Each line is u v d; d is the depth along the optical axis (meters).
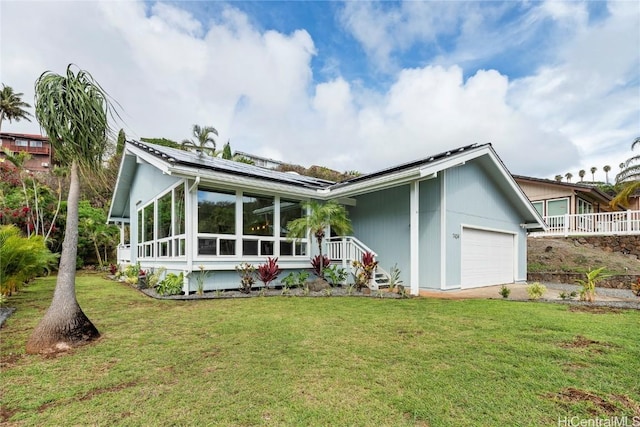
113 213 16.22
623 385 3.11
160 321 5.65
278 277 9.96
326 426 2.49
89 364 3.71
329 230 11.30
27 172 17.67
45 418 2.61
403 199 10.98
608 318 5.66
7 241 7.50
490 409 2.71
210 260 8.68
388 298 8.10
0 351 4.14
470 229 11.12
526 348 4.13
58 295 4.43
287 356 3.93
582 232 17.06
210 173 8.34
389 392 3.00
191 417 2.61
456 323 5.45
